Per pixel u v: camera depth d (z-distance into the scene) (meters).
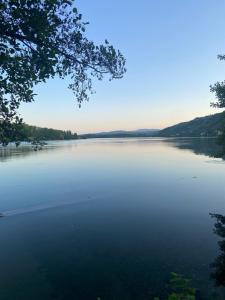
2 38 6.62
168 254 15.54
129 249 16.25
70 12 7.24
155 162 54.09
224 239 17.30
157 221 20.69
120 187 31.86
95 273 13.92
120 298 12.11
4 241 17.59
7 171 44.25
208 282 12.75
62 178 37.72
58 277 13.62
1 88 7.05
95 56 8.10
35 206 24.73
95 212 23.05
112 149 96.56
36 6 6.55
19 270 14.25
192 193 28.88
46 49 6.83
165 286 12.76
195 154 68.75
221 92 19.16
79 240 17.61
